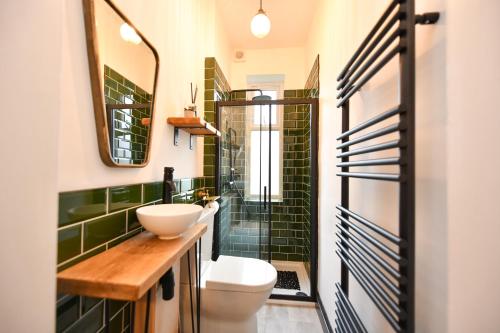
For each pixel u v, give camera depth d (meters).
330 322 1.52
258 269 1.47
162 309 0.94
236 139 2.41
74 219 0.63
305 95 2.70
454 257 0.53
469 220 0.51
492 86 0.47
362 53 0.89
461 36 0.52
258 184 2.45
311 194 2.02
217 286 1.30
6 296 0.57
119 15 0.82
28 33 0.58
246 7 2.12
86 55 0.68
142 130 0.99
